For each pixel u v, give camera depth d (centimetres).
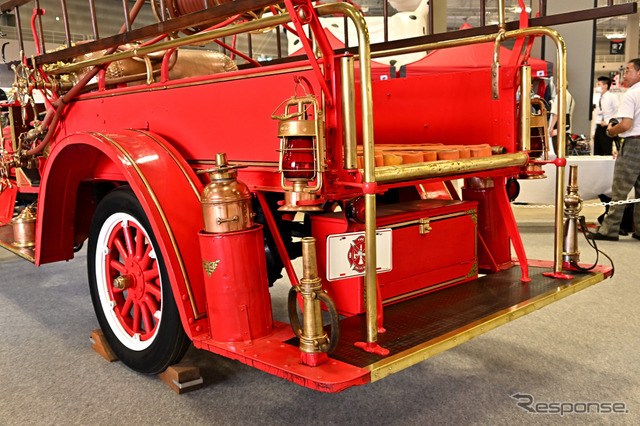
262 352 150
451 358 229
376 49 257
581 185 549
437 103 238
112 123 235
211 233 158
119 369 221
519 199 584
